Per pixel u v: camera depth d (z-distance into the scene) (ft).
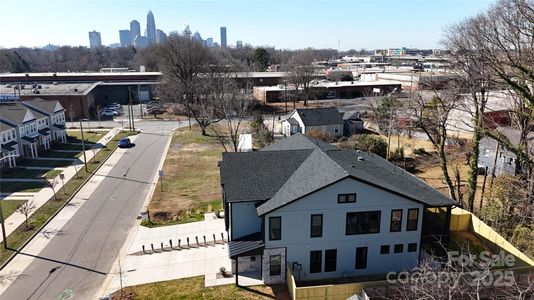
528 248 87.97
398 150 166.20
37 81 383.04
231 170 92.17
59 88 305.12
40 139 194.80
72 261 94.38
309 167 91.35
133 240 104.37
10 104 198.90
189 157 185.57
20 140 179.42
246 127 247.29
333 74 447.42
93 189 143.95
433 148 182.91
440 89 158.20
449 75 143.43
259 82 391.24
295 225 80.53
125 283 83.92
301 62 406.41
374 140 165.27
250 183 88.22
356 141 174.40
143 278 85.71
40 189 142.31
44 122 204.64
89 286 84.17
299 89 341.82
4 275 88.33
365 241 83.61
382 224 83.25
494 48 90.27
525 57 83.56
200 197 133.69
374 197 81.41
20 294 81.66
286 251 81.61
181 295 78.59
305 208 79.82
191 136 228.02
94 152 194.90
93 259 95.25
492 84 102.53
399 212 83.35
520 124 103.55
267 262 81.30
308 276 83.56
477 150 109.81
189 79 302.66
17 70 526.16
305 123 214.90
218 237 103.96
